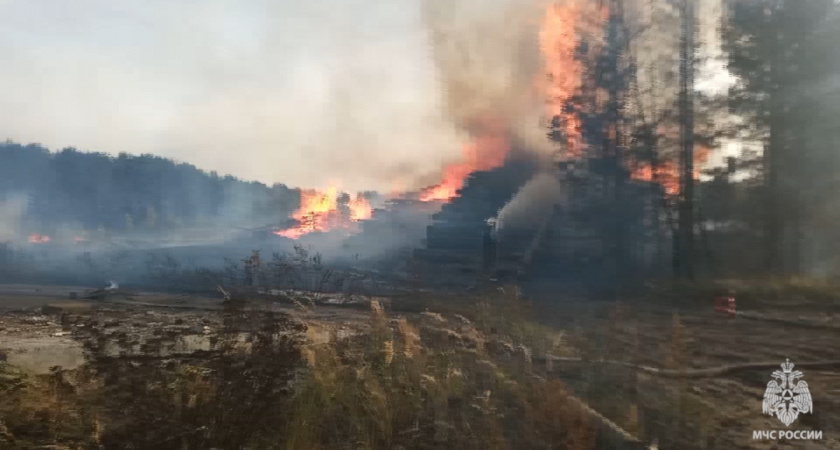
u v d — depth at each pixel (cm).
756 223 1495
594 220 1497
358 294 1030
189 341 682
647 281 1309
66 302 1117
